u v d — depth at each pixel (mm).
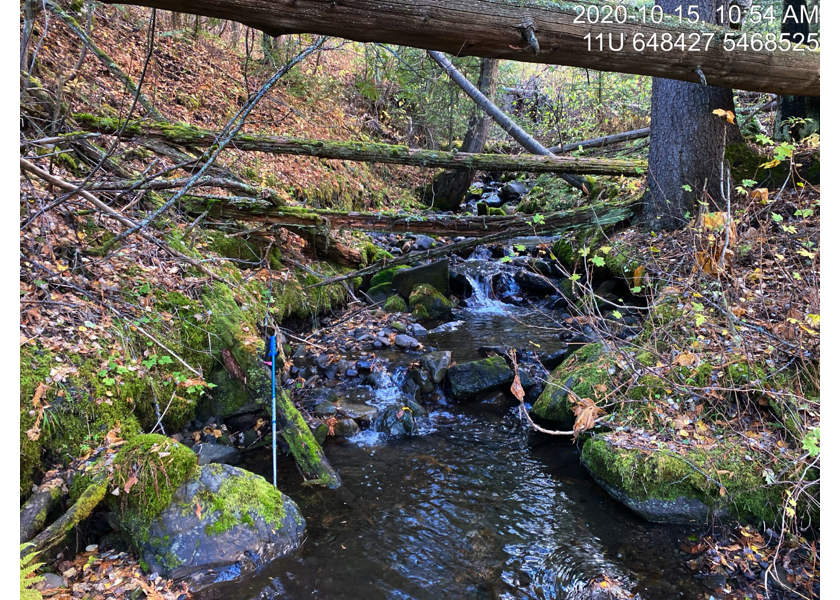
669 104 6852
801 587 2998
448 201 13055
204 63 9867
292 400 5113
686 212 6699
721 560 3262
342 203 9859
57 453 3199
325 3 2854
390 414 5129
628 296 6938
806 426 3619
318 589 3082
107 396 3549
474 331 7465
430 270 8500
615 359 4723
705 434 3992
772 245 5418
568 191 10414
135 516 3068
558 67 15883
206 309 4793
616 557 3391
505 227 7652
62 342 3570
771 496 3504
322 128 10781
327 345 6609
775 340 4176
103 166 5262
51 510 3002
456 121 12719
